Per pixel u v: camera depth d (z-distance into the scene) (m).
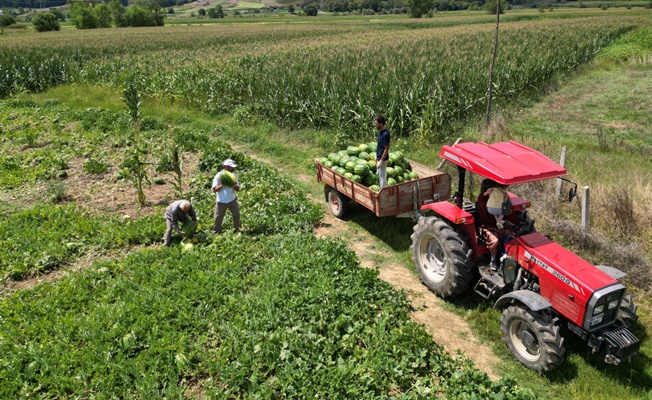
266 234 10.13
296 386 5.74
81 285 7.94
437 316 7.73
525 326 6.54
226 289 7.73
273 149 16.78
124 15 107.88
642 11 91.81
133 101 17.77
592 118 19.41
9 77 28.19
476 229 8.06
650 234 9.59
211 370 6.07
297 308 7.07
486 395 5.73
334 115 17.66
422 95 18.58
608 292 5.92
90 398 5.65
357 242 10.25
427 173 11.03
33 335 6.72
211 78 24.45
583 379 6.25
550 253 6.75
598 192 11.02
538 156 7.52
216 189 9.51
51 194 12.16
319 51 39.97
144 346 6.51
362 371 5.98
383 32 68.19
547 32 46.19
